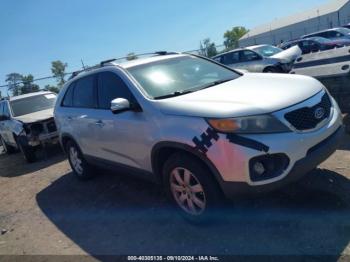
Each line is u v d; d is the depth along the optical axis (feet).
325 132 11.81
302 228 11.68
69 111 19.54
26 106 33.17
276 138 10.88
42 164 28.60
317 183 14.24
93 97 17.49
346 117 21.25
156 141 13.00
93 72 17.67
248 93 12.41
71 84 20.06
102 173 21.45
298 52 46.68
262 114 11.05
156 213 14.87
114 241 13.57
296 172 11.17
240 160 10.83
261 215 12.84
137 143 14.17
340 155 16.61
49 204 18.92
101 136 16.58
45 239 15.02
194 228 13.06
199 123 11.62
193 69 16.21
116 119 15.14
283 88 12.59
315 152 11.53
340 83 21.74
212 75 15.96
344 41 62.03
